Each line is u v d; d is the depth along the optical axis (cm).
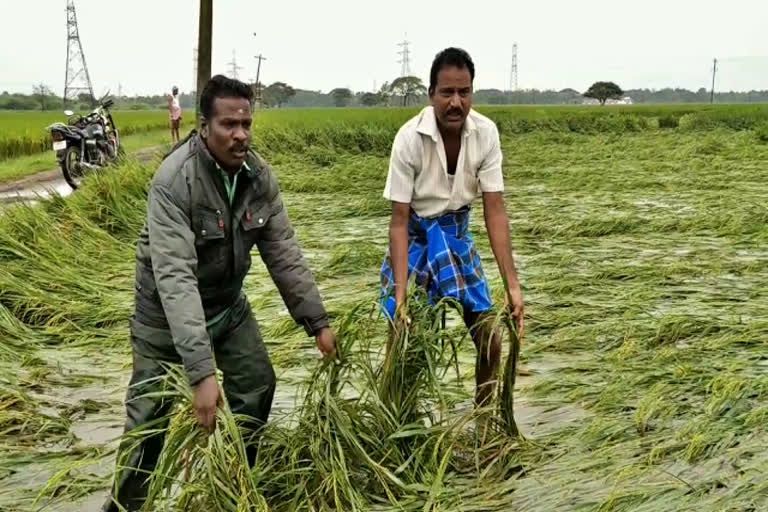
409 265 382
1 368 505
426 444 343
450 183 372
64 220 870
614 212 1123
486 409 354
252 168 308
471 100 358
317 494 318
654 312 602
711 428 361
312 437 331
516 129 3406
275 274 333
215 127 293
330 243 922
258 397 343
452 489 328
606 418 397
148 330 319
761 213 1020
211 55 1438
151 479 302
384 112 5334
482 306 384
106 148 1429
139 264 317
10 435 415
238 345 337
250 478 293
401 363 351
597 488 322
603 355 514
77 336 582
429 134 360
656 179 1541
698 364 468
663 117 4091
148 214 298
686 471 330
